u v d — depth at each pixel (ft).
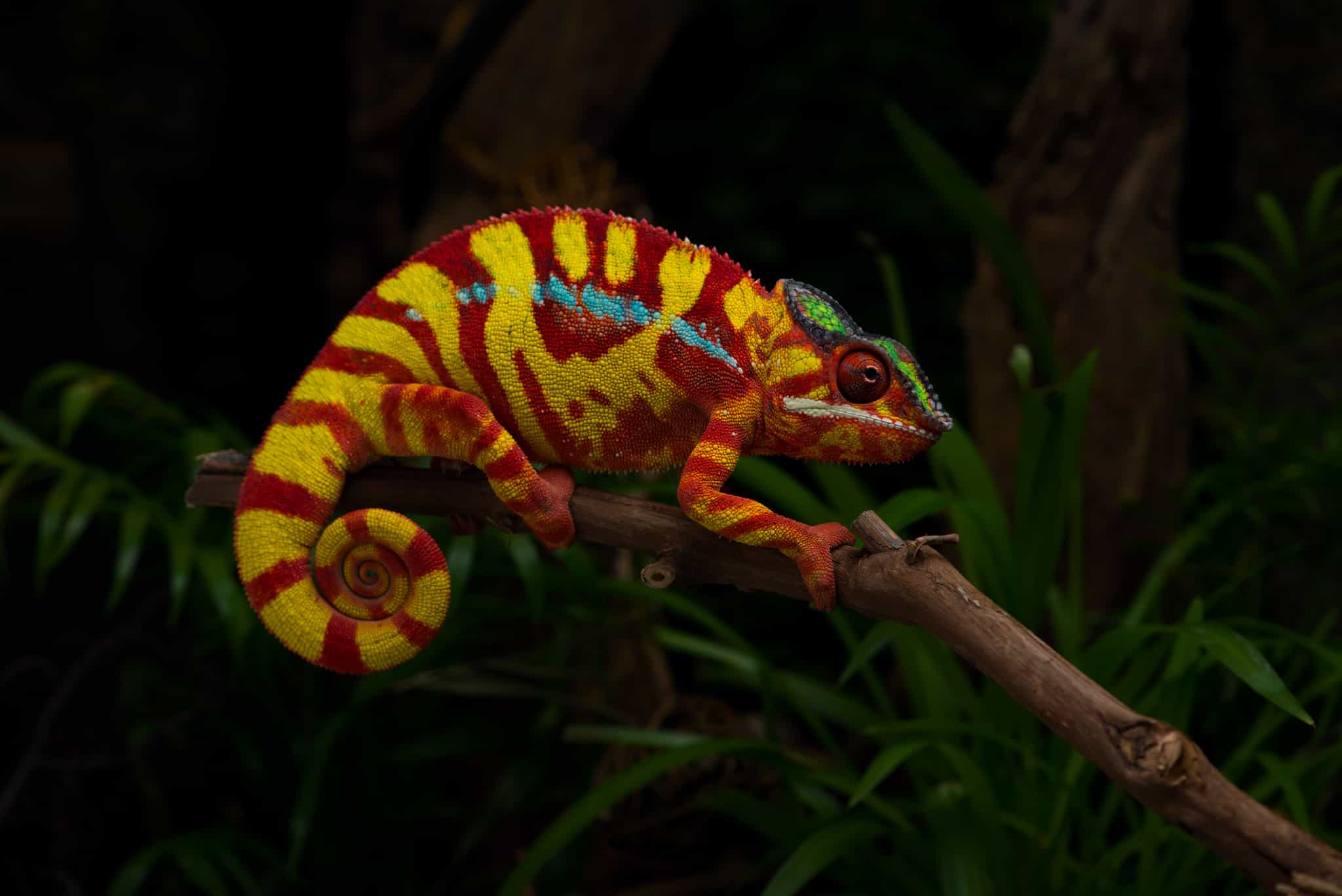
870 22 12.63
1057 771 5.27
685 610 6.01
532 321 3.45
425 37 10.61
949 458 5.55
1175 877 5.18
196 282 12.75
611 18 9.34
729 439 3.37
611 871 6.48
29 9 12.07
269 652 7.36
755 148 12.53
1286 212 9.74
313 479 3.44
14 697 9.15
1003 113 12.55
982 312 7.95
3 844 7.96
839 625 5.93
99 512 8.76
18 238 11.77
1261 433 7.72
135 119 12.41
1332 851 2.77
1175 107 7.84
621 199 9.23
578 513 3.59
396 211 10.41
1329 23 9.75
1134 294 7.75
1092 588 7.74
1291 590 8.43
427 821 8.14
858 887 5.52
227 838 7.05
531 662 7.39
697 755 5.00
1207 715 7.23
